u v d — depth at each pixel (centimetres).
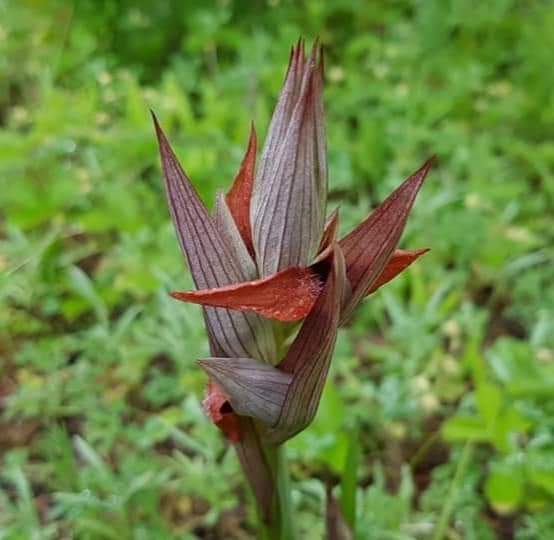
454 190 35
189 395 27
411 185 14
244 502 26
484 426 24
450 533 24
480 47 47
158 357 31
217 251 15
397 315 29
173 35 49
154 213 35
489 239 33
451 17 46
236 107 40
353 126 43
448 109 40
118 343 29
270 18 49
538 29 44
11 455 27
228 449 25
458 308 33
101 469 24
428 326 29
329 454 24
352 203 38
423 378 27
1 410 30
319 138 14
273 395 15
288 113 14
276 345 16
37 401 28
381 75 42
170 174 14
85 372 29
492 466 24
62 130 36
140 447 27
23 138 37
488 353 28
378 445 28
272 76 41
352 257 15
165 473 25
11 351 32
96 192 36
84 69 43
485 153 36
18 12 46
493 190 35
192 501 26
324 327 14
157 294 30
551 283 33
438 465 27
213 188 35
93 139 36
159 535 24
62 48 44
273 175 14
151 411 29
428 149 40
